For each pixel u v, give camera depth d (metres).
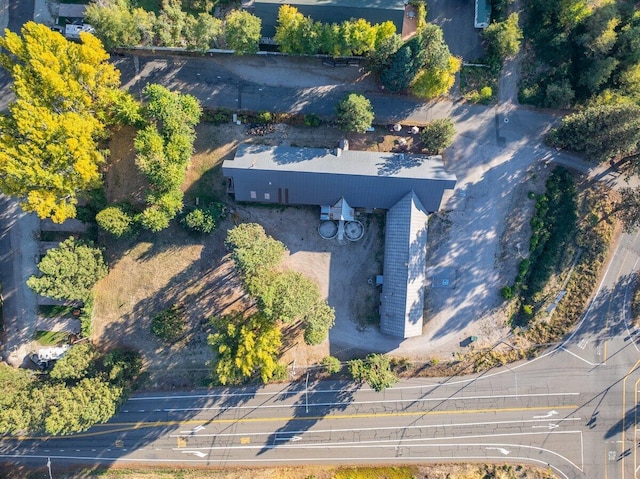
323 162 54.69
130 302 58.78
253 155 55.00
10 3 57.69
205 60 58.19
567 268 59.41
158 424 59.66
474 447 59.78
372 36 52.06
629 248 59.56
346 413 59.59
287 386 59.41
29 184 47.97
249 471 59.69
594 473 59.66
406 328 55.12
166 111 51.19
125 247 58.56
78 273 53.06
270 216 58.88
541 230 58.69
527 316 59.41
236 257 51.00
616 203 58.81
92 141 51.09
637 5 58.66
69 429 52.53
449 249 59.12
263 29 55.94
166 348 59.09
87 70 48.00
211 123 58.19
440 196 55.38
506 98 58.91
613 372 59.94
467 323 59.50
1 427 50.53
